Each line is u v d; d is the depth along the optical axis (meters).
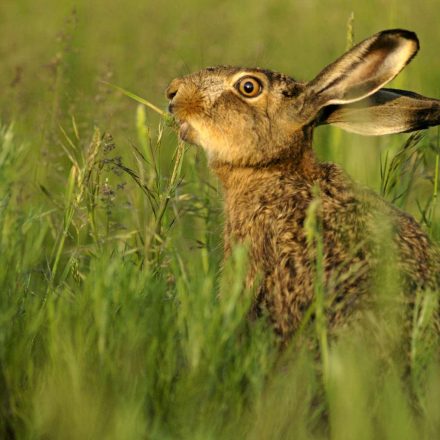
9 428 8.28
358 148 13.90
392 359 8.14
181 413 7.87
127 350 8.20
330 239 9.09
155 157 11.07
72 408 7.93
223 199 10.90
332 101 10.30
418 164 12.11
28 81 17.23
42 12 23.64
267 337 8.78
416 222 9.53
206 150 10.86
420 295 8.57
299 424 7.93
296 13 22.94
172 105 10.88
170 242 10.95
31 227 12.02
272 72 10.70
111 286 8.70
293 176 10.23
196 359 7.99
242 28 21.55
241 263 8.27
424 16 21.41
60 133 13.89
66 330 8.41
